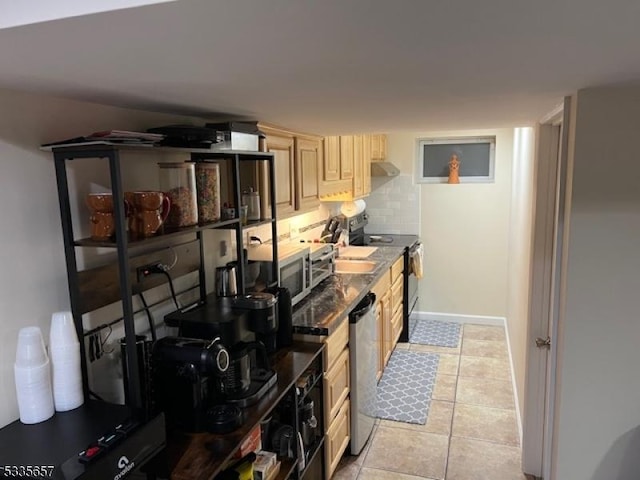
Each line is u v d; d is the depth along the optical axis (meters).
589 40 0.96
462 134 5.19
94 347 1.75
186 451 1.60
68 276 1.57
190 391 1.69
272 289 2.46
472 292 5.37
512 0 0.72
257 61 1.12
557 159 2.47
